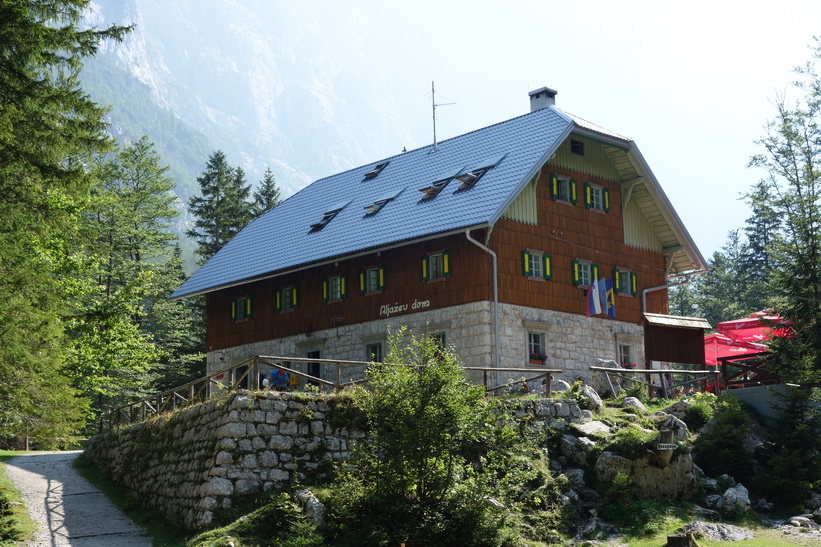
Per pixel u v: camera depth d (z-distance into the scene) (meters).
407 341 33.31
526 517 21.97
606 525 22.64
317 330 36.69
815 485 25.61
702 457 26.61
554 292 34.00
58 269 32.44
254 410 21.11
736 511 23.91
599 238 36.47
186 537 20.36
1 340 19.95
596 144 37.28
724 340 38.53
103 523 22.53
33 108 21.81
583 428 25.39
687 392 36.91
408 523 19.56
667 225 39.00
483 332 31.28
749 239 68.31
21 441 35.62
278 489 20.64
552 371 26.47
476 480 20.48
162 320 49.75
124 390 45.56
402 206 35.72
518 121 37.38
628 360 36.81
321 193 43.81
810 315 31.22
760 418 29.48
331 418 22.00
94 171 23.98
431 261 33.25
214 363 41.19
